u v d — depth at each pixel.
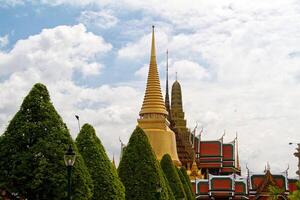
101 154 48.22
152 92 159.38
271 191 130.75
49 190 38.16
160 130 154.12
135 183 58.75
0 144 39.09
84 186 39.53
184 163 164.62
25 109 39.72
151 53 164.00
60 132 39.53
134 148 60.34
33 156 38.16
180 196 76.75
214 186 141.25
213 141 172.12
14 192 38.34
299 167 98.00
